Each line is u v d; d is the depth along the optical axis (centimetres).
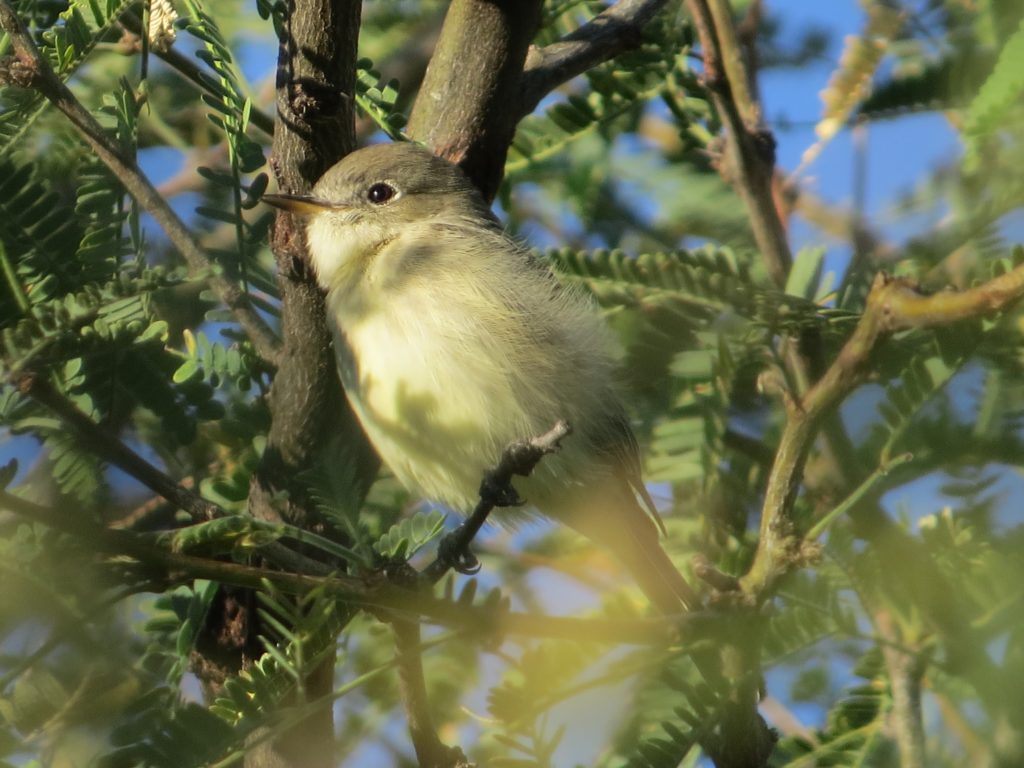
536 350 991
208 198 1166
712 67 1026
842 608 642
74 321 642
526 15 1062
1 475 600
